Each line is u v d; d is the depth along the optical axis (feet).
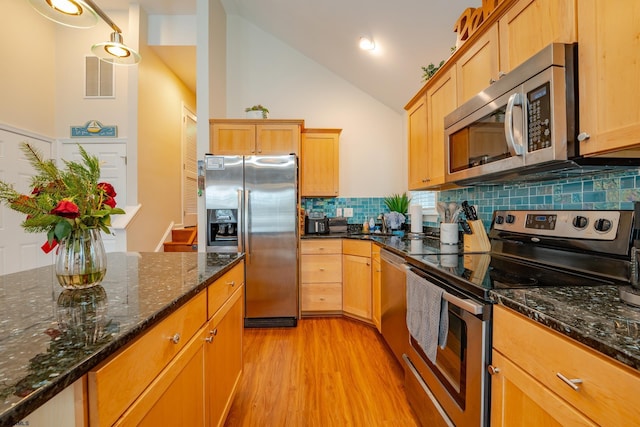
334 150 11.05
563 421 2.20
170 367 2.77
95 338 1.99
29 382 1.48
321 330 8.87
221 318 4.29
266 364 6.85
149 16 12.29
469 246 5.74
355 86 12.05
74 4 5.70
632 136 2.57
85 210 3.22
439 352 4.21
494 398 3.03
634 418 1.72
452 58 5.71
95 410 1.80
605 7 2.82
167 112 14.01
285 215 9.23
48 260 11.67
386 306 7.00
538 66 3.42
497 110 4.25
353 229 11.91
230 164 9.16
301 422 4.98
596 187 4.00
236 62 11.87
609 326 2.09
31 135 11.20
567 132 3.23
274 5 9.96
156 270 4.22
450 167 5.67
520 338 2.68
